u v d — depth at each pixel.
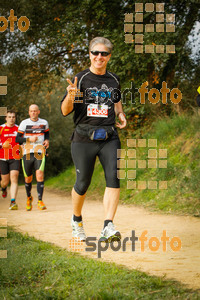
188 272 2.88
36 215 6.77
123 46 11.55
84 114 3.85
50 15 13.48
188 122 9.92
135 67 11.62
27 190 7.59
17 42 13.52
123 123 4.05
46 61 14.53
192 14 11.72
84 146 3.85
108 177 3.82
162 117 11.21
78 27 12.60
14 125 8.00
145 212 7.01
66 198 11.43
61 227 5.30
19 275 2.75
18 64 14.29
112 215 3.78
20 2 13.04
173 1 11.62
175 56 11.53
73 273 2.75
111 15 12.48
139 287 2.43
